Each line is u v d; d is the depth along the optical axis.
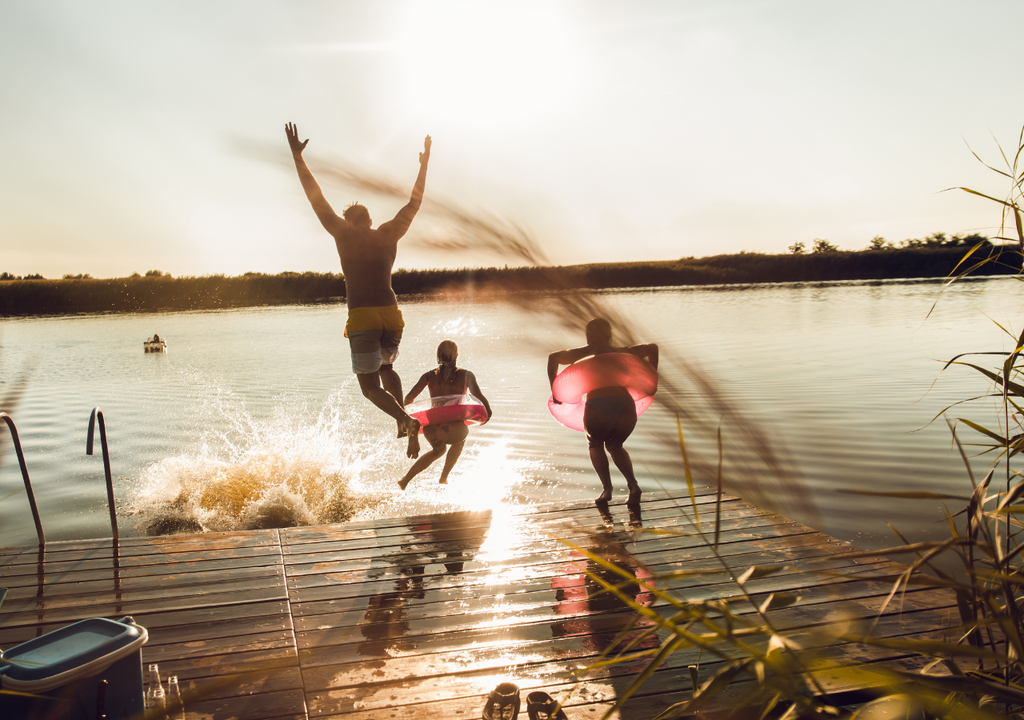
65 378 17.92
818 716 0.99
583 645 3.31
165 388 15.90
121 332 37.03
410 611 3.72
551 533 4.99
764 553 4.38
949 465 7.38
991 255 1.64
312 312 55.06
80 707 2.08
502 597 3.89
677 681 2.91
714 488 5.92
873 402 10.98
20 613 3.72
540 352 2.76
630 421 5.46
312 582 4.14
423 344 23.92
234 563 4.47
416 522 5.32
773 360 16.83
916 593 3.57
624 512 5.42
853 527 5.57
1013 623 1.03
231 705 2.83
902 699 0.99
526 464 8.71
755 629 1.06
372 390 4.81
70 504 7.41
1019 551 1.16
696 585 3.88
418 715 2.76
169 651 3.29
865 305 36.78
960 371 14.21
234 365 20.27
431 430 6.21
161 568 4.38
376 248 4.82
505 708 2.49
